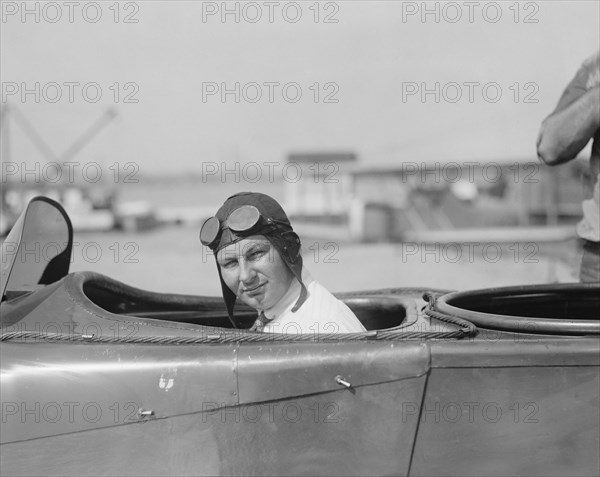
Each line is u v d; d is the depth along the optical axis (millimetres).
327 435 1555
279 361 1570
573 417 1511
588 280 2754
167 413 1588
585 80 2738
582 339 1540
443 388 1528
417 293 2492
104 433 1609
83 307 1815
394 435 1538
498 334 1664
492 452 1524
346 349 1562
